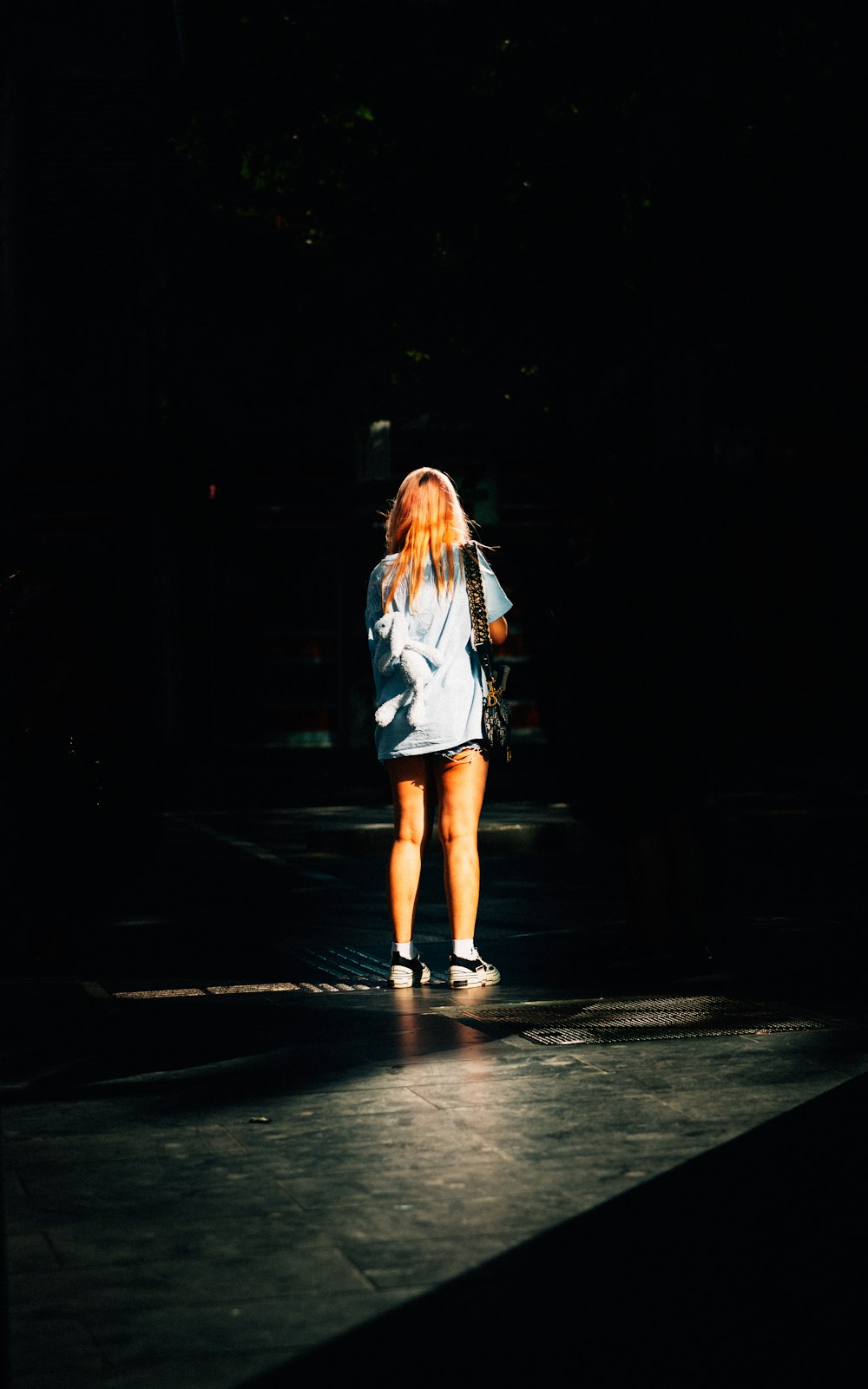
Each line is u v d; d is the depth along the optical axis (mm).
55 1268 3186
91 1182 3740
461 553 6520
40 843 6832
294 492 23547
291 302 18328
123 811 6871
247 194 19875
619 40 13664
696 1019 5496
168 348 22109
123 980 6551
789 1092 4477
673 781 6609
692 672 6617
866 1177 3723
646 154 10352
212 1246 3307
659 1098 4426
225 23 15203
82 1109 4383
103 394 23109
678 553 6688
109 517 22984
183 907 9281
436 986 6395
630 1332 2875
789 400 17359
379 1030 5375
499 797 17000
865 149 14586
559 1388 2662
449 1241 3328
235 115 16609
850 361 16047
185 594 23500
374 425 22984
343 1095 4504
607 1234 3357
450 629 6434
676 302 10312
